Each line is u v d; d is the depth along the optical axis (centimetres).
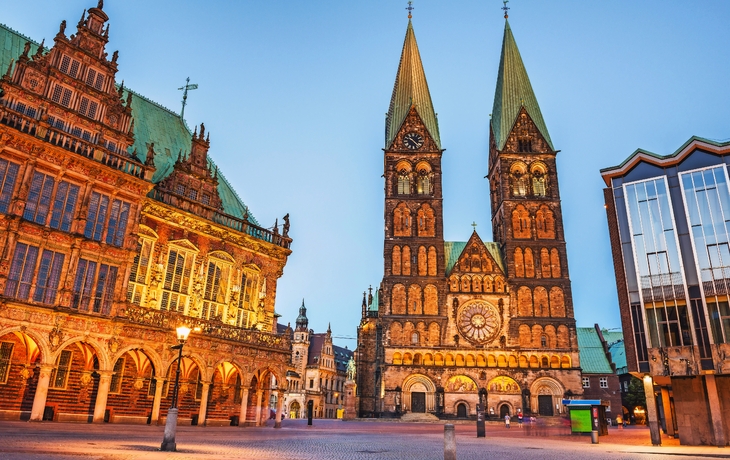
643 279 4053
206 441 2500
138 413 3962
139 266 4025
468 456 2267
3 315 3145
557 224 9400
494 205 10469
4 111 3312
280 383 4731
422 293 9050
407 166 9850
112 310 3653
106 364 3566
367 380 10562
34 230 3353
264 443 2592
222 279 4594
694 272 3878
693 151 4072
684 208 4016
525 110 10188
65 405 3572
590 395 9769
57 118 3759
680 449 3094
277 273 5122
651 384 3775
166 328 3894
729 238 3806
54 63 3828
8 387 3341
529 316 8894
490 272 9175
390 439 3469
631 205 4238
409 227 9450
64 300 3409
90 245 3612
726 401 3725
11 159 3338
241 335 4428
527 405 8369
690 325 3803
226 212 4941
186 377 4275
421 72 10762
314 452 2227
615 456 2450
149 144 4241
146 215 4103
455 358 8688
